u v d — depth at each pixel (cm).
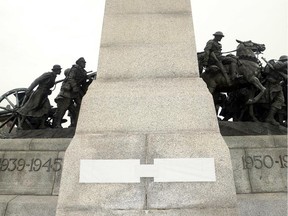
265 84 1239
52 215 645
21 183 758
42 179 758
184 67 504
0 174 777
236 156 757
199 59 1284
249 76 1185
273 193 703
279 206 639
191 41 531
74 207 379
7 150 814
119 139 421
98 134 428
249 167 745
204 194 382
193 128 430
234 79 1223
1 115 1368
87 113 448
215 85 1241
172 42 530
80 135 430
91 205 379
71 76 1241
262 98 1182
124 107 449
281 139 788
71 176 398
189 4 579
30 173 770
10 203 668
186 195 382
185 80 489
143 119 439
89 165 403
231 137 794
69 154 413
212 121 435
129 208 375
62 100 1227
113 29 550
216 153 407
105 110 449
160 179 391
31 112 1207
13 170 780
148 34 541
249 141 782
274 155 763
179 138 420
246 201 645
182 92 462
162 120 438
